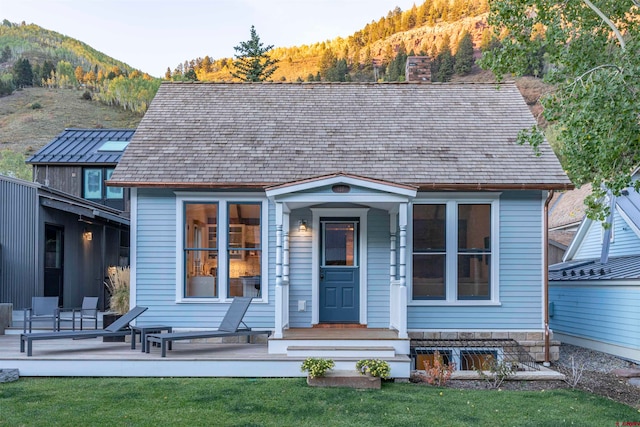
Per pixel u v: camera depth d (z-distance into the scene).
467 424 6.84
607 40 12.02
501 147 12.00
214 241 11.27
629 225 15.08
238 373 9.30
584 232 17.95
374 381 8.55
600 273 13.03
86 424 6.66
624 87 9.19
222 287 11.21
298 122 12.91
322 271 11.65
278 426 6.68
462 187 10.83
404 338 9.88
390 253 11.46
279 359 9.29
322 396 7.94
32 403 7.52
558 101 10.84
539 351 11.02
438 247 11.26
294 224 11.56
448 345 10.83
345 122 12.93
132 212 11.24
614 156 9.63
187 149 11.85
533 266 11.21
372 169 11.27
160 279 11.22
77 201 15.82
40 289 13.39
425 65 16.48
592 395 8.48
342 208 11.54
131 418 6.91
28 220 13.41
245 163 11.45
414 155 11.74
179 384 8.66
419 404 7.64
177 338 9.42
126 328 10.83
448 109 13.45
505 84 14.36
